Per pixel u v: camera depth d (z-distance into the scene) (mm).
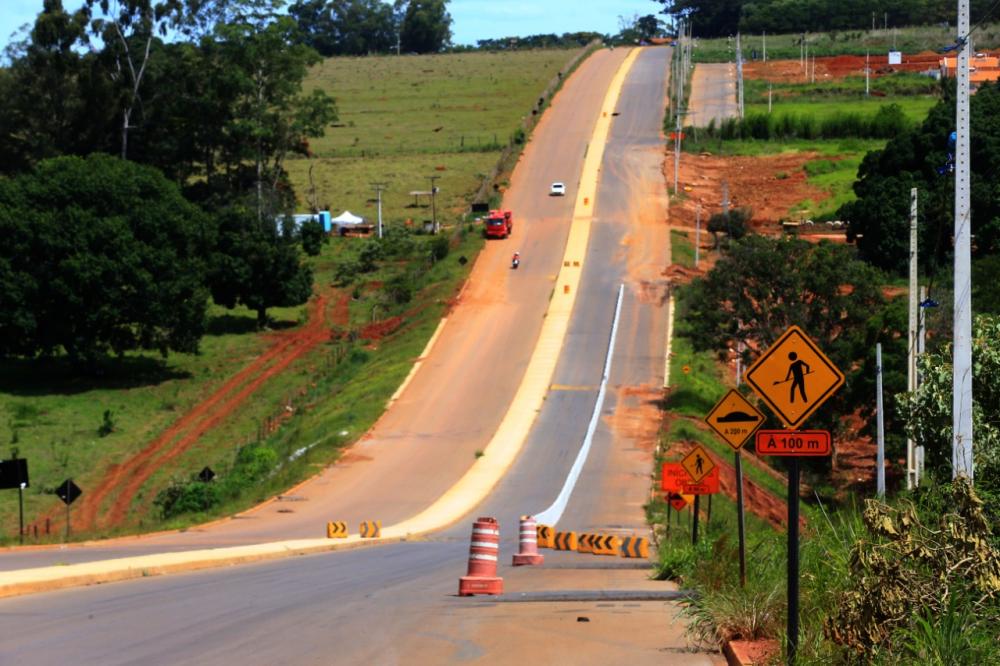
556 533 44500
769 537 23859
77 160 105500
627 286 118750
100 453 81250
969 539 13594
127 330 100625
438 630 18469
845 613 13156
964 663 12297
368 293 127812
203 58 156125
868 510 14203
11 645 16688
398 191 175375
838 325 79312
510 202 156000
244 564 32812
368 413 85875
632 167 168125
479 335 105812
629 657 16172
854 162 164250
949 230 95688
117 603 21734
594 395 89000
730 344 87125
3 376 99562
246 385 99312
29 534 61812
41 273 95438
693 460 33375
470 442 78562
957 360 24781
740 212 136000
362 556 37219
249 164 170375
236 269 113188
